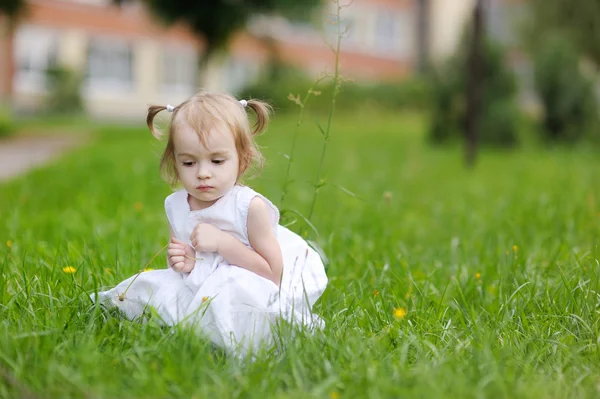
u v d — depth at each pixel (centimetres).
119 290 318
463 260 463
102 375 251
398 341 298
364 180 1027
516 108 1670
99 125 2573
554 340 302
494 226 601
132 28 3253
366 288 386
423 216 707
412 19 4084
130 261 418
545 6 2344
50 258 431
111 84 3238
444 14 4028
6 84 2889
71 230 568
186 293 304
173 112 309
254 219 304
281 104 2852
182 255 307
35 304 330
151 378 246
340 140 1898
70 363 261
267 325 293
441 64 1800
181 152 301
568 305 343
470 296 380
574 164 1290
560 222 591
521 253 441
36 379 245
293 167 1209
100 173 1029
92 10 3152
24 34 2970
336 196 809
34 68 3016
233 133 302
